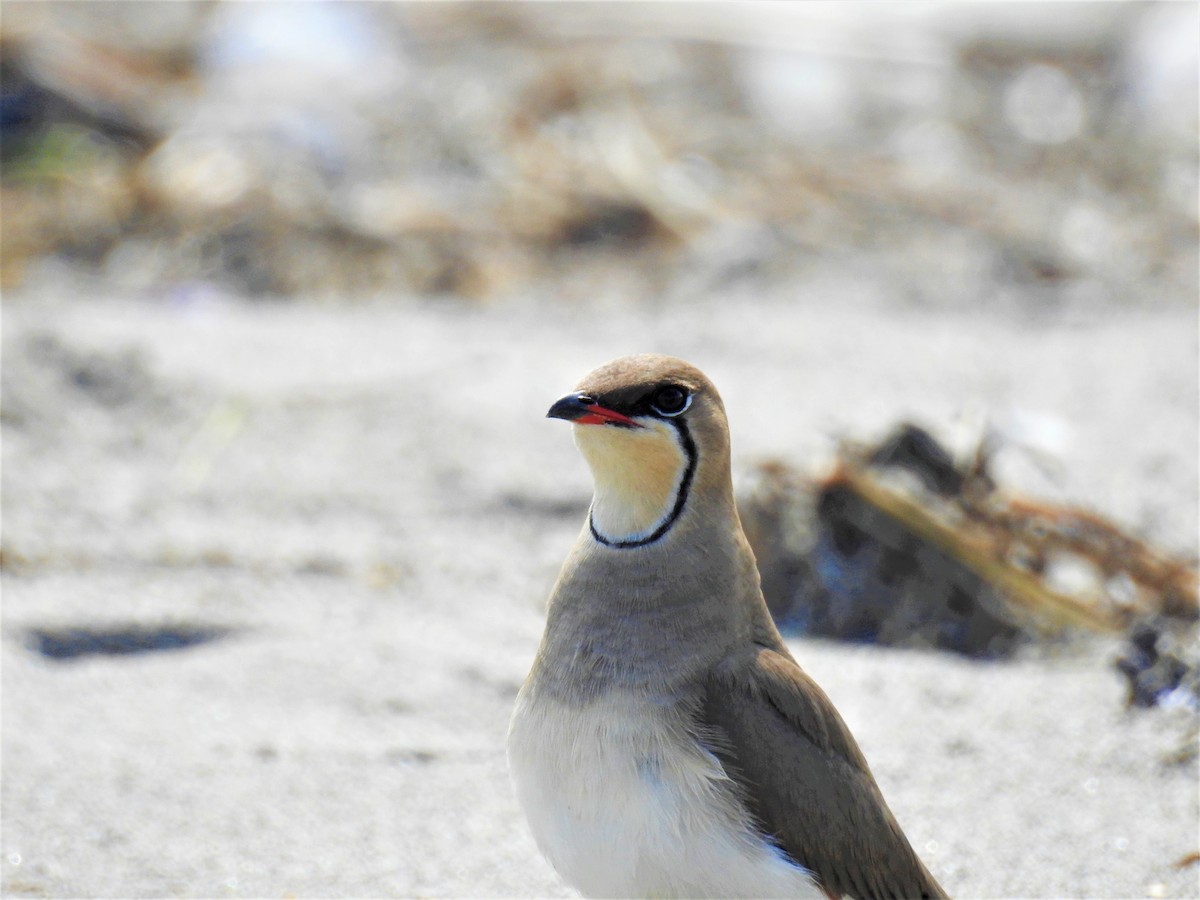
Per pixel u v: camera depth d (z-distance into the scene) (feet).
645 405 19.16
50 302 50.29
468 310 53.06
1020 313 53.67
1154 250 61.16
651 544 19.39
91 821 23.47
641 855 18.53
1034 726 26.76
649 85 73.15
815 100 75.31
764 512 32.55
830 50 81.82
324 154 62.34
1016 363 47.01
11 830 23.07
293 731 26.63
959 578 31.09
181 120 65.00
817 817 19.07
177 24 74.69
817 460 33.81
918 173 67.00
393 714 27.40
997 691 28.12
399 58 73.41
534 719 19.21
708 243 58.85
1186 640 29.01
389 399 42.60
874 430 38.01
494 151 64.34
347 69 69.10
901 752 25.96
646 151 65.10
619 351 47.60
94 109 64.39
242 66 69.05
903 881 19.97
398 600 32.27
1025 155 72.38
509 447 39.96
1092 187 68.08
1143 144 72.18
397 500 37.24
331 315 51.39
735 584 19.70
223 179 59.52
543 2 82.74
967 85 80.28
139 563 33.14
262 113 64.18
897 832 20.04
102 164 62.13
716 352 47.96
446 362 45.88
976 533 31.73
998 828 23.71
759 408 42.01
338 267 55.62
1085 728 26.63
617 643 19.07
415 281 55.21
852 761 19.83
